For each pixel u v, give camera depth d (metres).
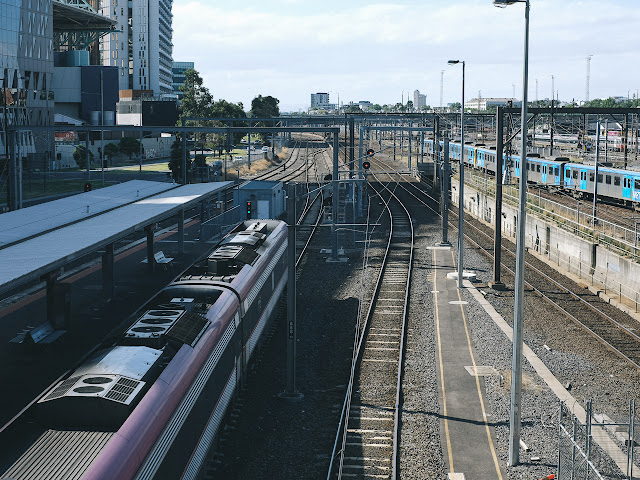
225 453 20.73
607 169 61.31
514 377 20.36
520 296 20.55
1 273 20.36
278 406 24.36
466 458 20.77
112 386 15.05
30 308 36.41
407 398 25.19
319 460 20.55
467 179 84.50
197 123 160.50
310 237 58.00
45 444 13.50
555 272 46.59
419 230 62.12
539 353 29.95
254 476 19.48
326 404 24.70
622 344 31.33
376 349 30.56
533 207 59.97
